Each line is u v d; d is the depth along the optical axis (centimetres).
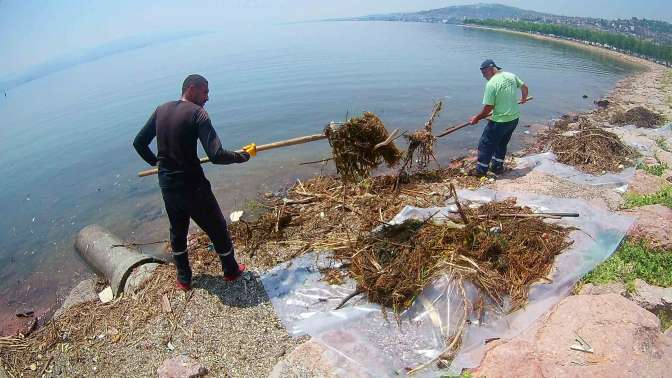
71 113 1691
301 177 897
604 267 467
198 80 438
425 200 657
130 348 429
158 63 3516
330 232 592
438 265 448
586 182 697
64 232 757
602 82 1891
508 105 691
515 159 844
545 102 1511
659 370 329
